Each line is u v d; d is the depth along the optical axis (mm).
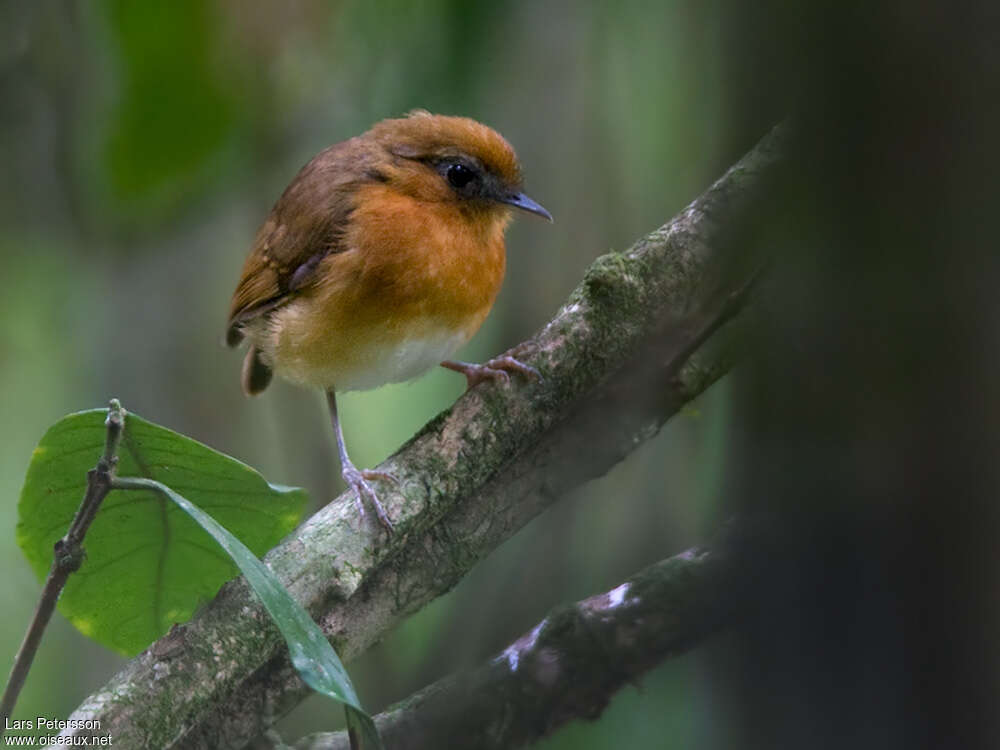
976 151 4777
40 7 11062
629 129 10336
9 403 12641
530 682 6578
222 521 5984
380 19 9984
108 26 9945
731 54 5684
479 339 11977
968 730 4824
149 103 10055
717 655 6016
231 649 5562
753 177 6191
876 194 4906
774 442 5219
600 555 9578
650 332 6516
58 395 12703
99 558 6000
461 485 6289
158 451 5574
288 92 10781
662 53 9797
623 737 8047
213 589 6191
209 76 10094
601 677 6617
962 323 4812
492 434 6344
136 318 11570
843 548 5027
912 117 4848
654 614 6531
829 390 5035
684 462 9578
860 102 4930
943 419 4848
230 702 6035
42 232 12102
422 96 9664
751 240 6250
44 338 12680
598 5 9922
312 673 4578
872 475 4961
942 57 4797
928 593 4883
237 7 10000
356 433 12305
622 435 6578
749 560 5344
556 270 10734
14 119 11484
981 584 4812
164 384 11562
